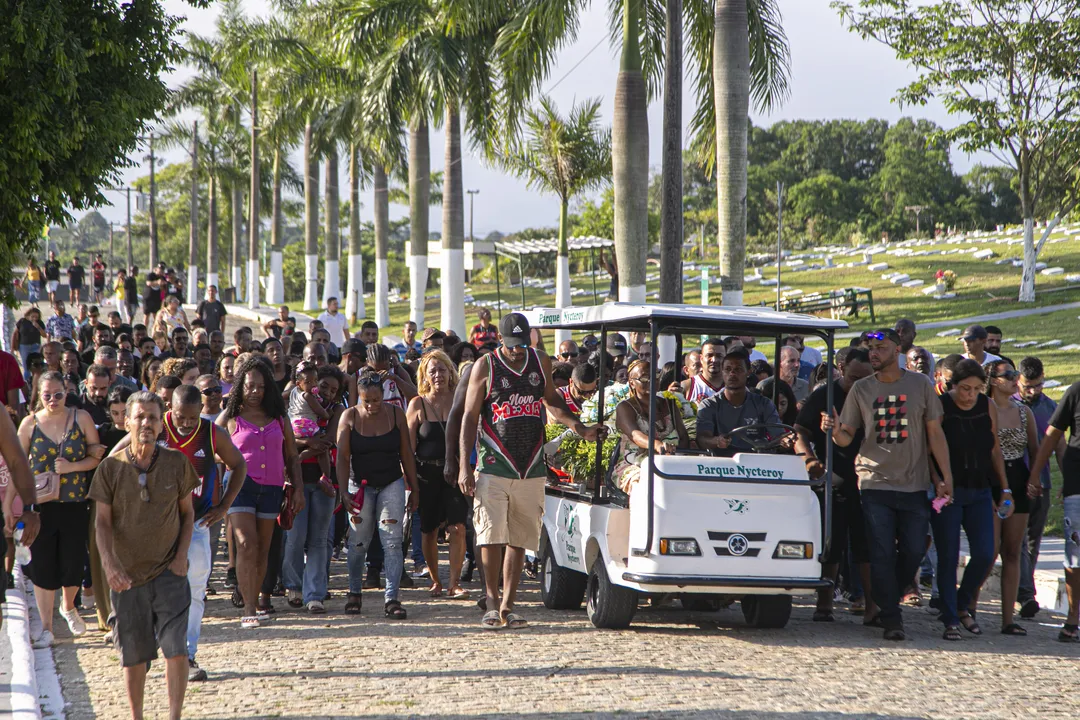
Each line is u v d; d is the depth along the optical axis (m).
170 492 8.93
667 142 25.00
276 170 85.94
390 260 150.00
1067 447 12.80
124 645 8.93
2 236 19.94
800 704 9.42
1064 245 68.19
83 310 48.81
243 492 13.06
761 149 193.62
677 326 12.44
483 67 40.28
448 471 13.23
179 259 149.25
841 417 12.94
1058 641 12.59
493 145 41.22
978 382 12.71
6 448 9.26
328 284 73.69
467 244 52.75
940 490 12.49
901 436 12.50
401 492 13.91
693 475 12.07
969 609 13.09
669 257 25.03
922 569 16.27
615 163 28.52
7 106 19.31
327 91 62.69
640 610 14.37
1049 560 16.58
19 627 12.38
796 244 156.88
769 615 12.87
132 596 8.91
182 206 147.88
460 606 14.56
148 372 17.23
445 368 15.47
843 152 187.50
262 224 159.88
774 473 12.33
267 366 13.30
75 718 9.37
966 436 12.73
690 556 11.95
